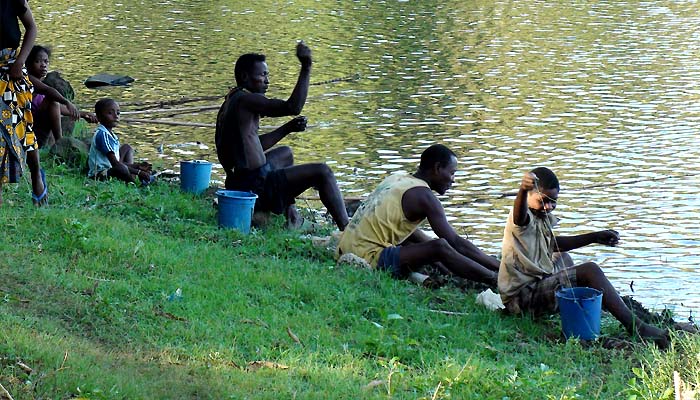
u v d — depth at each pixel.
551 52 28.86
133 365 7.03
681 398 6.65
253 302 8.84
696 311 11.44
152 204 11.83
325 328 8.35
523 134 19.77
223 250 10.33
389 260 10.12
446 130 20.02
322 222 13.24
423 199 10.19
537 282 9.21
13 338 6.99
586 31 32.50
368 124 20.41
